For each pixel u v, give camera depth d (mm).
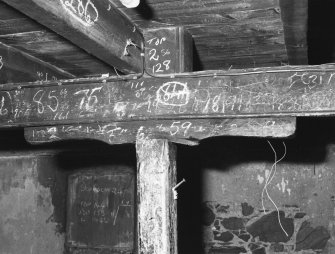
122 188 5703
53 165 5680
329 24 2975
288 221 5090
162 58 2648
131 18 2561
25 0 1659
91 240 5766
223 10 2467
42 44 3021
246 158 5273
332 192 4977
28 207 5215
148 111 2578
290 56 3111
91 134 2695
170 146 2572
